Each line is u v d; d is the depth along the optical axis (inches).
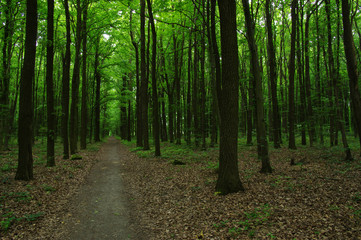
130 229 219.9
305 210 215.6
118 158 670.5
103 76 997.2
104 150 892.0
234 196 269.3
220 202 257.1
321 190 262.4
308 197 245.9
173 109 882.8
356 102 320.8
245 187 299.3
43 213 240.7
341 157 448.8
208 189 307.9
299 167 382.3
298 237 172.1
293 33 606.9
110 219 243.3
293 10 601.3
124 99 1067.3
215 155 571.2
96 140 1286.9
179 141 896.3
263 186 296.5
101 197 315.3
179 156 594.6
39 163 509.4
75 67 678.5
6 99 637.3
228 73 285.6
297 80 892.6
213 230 197.5
